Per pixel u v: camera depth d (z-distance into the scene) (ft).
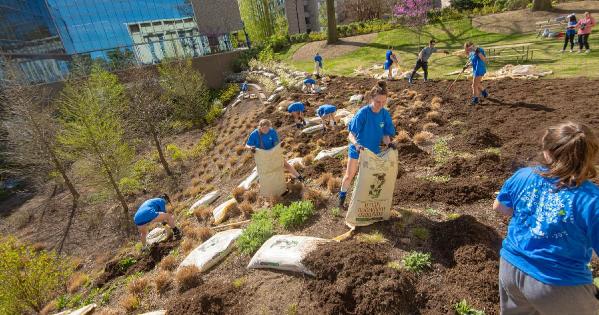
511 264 6.71
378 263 11.65
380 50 69.92
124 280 18.89
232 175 32.63
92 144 41.11
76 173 45.98
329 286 11.14
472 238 11.85
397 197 16.19
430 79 41.93
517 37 59.00
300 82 51.72
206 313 11.68
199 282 13.94
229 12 94.89
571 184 5.95
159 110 56.49
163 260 17.83
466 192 15.47
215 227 19.17
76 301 19.67
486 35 64.75
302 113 35.53
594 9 59.93
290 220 15.97
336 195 17.78
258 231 15.38
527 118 23.34
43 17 81.66
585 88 28.02
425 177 17.89
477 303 9.71
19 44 72.38
